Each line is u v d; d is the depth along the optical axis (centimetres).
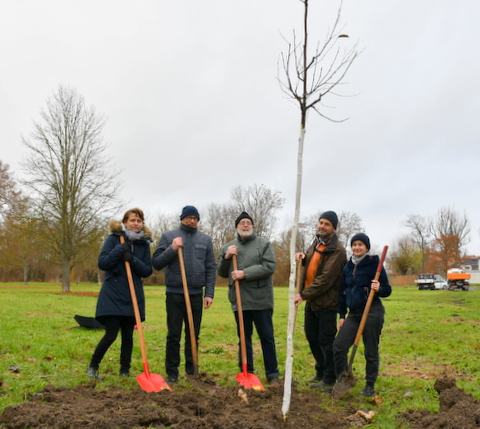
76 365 611
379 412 458
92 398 440
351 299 535
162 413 388
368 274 531
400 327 1177
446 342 931
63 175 2817
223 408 434
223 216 5469
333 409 466
